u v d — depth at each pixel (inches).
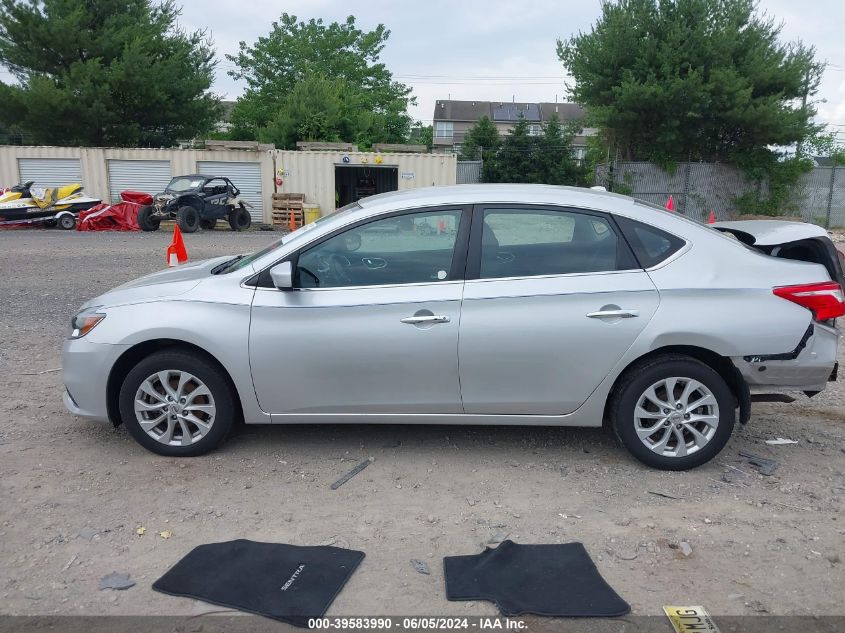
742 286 161.8
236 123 1743.4
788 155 1098.1
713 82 1011.3
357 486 161.6
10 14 1032.2
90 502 152.3
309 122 1333.7
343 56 1790.1
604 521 146.0
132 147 1106.7
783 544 137.3
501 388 165.0
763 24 1050.7
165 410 172.9
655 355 165.9
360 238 168.2
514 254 166.1
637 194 1110.4
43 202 826.2
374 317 163.3
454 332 162.1
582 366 162.9
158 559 131.0
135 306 170.6
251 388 168.1
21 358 263.3
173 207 813.9
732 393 170.2
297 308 164.6
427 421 170.6
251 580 123.4
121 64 1030.4
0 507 149.1
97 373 170.6
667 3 1046.4
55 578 124.6
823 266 170.4
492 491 159.6
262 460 175.2
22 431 191.6
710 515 148.9
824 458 179.5
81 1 1064.8
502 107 3683.6
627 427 166.2
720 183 1103.6
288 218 974.4
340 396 167.6
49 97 1003.9
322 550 133.6
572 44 1108.5
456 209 168.4
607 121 1077.1
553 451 182.4
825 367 164.2
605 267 164.6
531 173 1347.2
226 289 168.7
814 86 1056.8
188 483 162.1
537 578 124.4
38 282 426.9
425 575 126.6
